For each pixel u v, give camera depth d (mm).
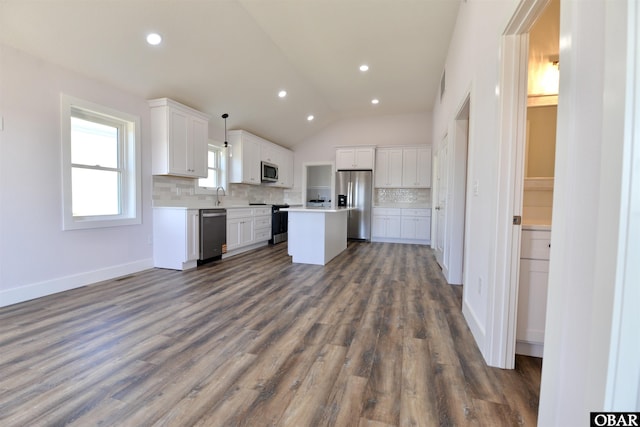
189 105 4445
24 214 2721
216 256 4582
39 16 2477
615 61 702
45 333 2117
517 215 1685
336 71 4672
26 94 2703
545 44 2285
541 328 1799
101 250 3408
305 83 5098
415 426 1287
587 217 837
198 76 3916
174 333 2145
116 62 3189
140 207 3859
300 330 2213
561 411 952
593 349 777
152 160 3984
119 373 1656
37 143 2793
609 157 724
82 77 3135
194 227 4078
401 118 6848
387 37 3693
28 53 2697
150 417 1328
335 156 7250
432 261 4633
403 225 6531
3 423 1282
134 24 2873
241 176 5637
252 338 2082
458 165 3439
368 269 4090
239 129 5738
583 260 853
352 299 2893
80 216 3275
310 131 7273
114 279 3492
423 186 6457
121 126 3678
